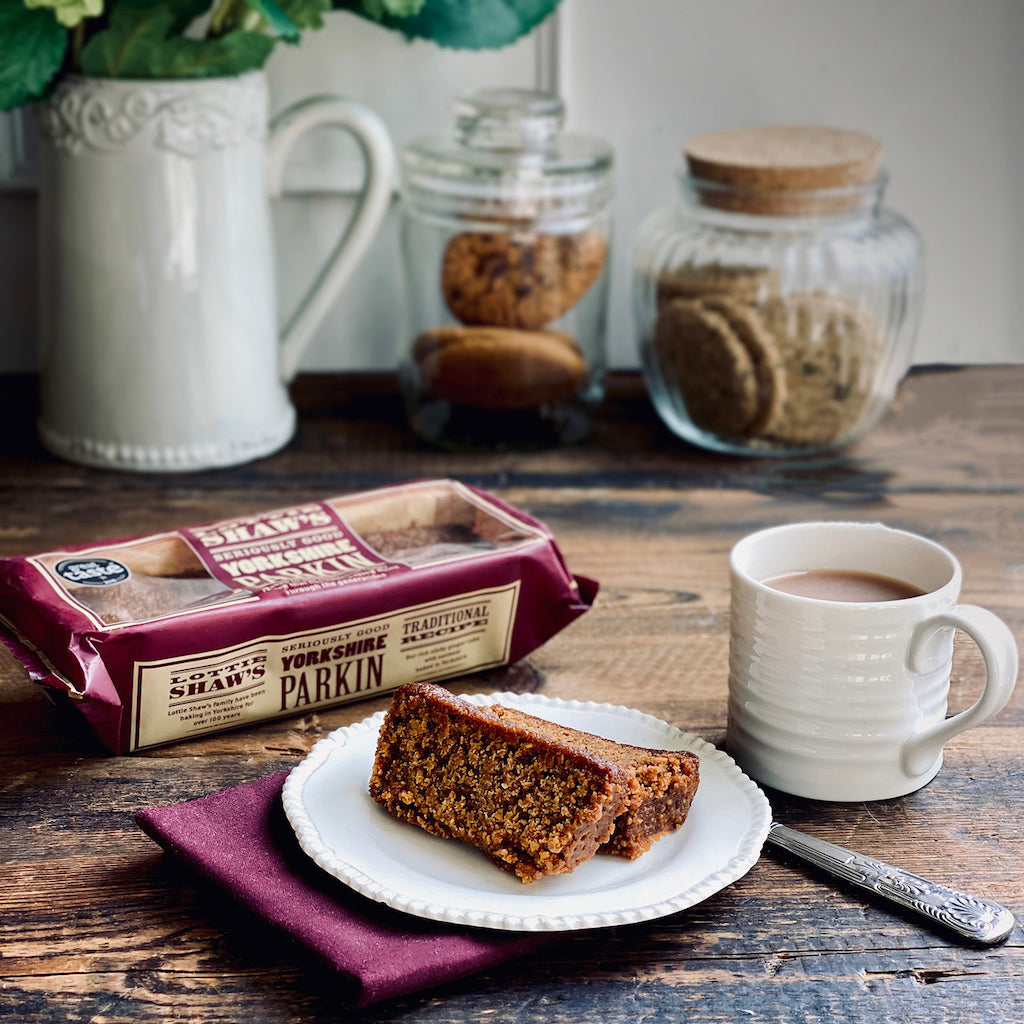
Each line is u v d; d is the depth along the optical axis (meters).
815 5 1.66
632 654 1.34
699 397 1.58
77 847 1.20
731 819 1.18
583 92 1.68
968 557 1.44
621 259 1.73
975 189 1.70
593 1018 1.12
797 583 1.24
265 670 1.26
